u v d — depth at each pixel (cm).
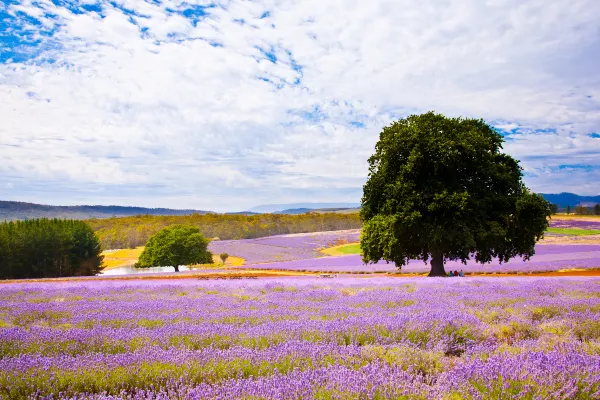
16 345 625
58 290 1648
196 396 374
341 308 948
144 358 519
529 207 2695
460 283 1622
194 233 7075
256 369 472
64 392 413
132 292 1539
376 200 2933
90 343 627
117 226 14388
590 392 376
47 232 6969
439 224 2595
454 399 358
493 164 2864
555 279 1769
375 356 511
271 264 5725
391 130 3006
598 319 726
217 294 1414
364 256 2988
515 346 569
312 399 360
